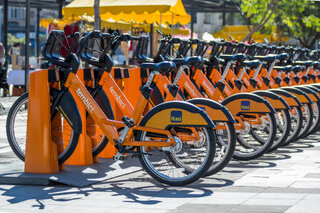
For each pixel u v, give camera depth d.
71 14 13.96
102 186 6.17
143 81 7.89
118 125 6.39
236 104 7.78
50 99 6.57
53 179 6.24
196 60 6.80
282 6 25.64
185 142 6.40
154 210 5.07
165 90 7.25
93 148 7.36
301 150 9.00
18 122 7.12
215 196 5.62
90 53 6.82
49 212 5.06
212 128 6.07
